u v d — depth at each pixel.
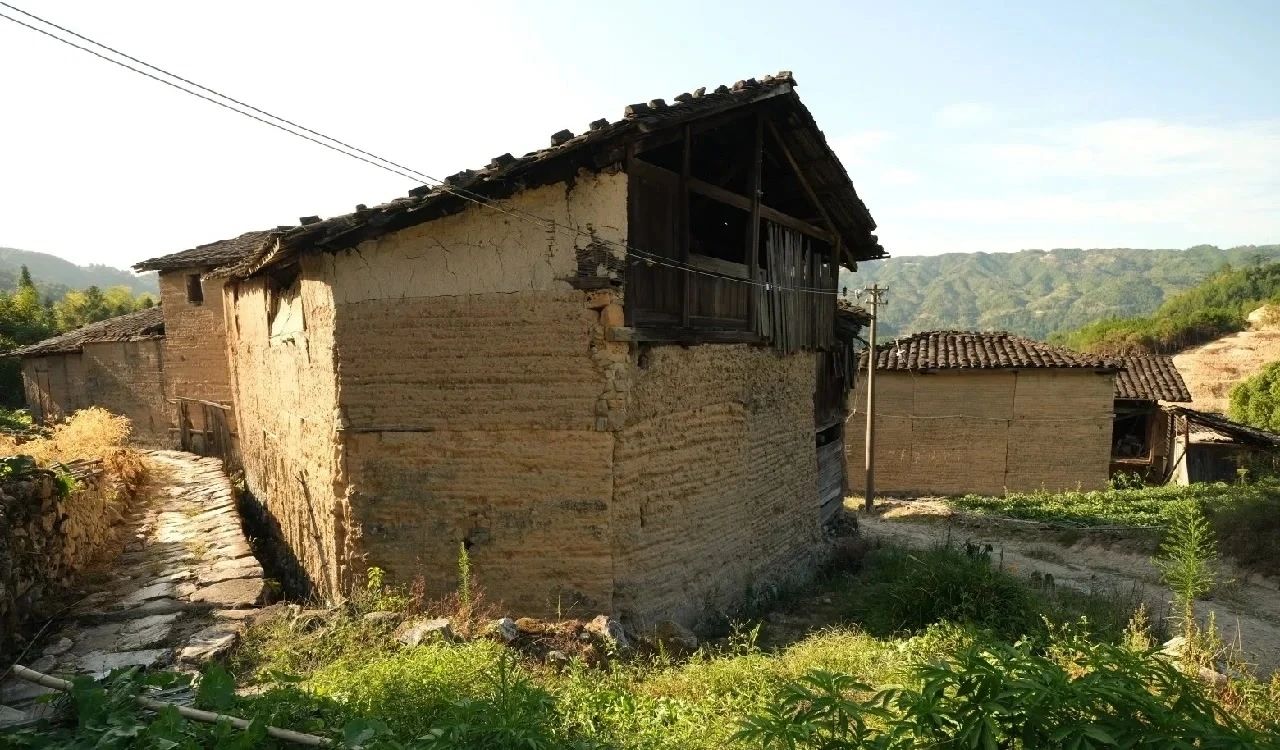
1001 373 20.02
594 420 6.70
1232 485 17.17
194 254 17.08
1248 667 6.38
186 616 5.94
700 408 8.00
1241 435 19.56
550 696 4.11
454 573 6.94
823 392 12.53
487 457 6.87
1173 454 20.94
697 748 3.91
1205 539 11.67
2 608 5.03
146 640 5.41
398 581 7.04
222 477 13.24
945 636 6.60
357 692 4.12
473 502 6.91
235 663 4.98
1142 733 2.73
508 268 6.78
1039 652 6.32
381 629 5.53
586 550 6.79
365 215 6.44
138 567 7.38
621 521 6.85
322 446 7.60
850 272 13.72
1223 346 48.16
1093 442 19.53
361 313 7.00
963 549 11.90
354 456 7.07
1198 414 20.09
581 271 6.64
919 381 20.52
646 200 6.98
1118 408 22.53
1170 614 8.71
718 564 8.41
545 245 6.71
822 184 10.16
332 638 5.35
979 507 17.41
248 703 3.74
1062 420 19.70
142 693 3.78
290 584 9.24
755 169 8.62
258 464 11.59
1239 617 9.12
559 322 6.71
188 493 11.59
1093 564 12.51
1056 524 14.75
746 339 8.78
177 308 17.23
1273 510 11.64
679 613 7.64
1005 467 20.05
